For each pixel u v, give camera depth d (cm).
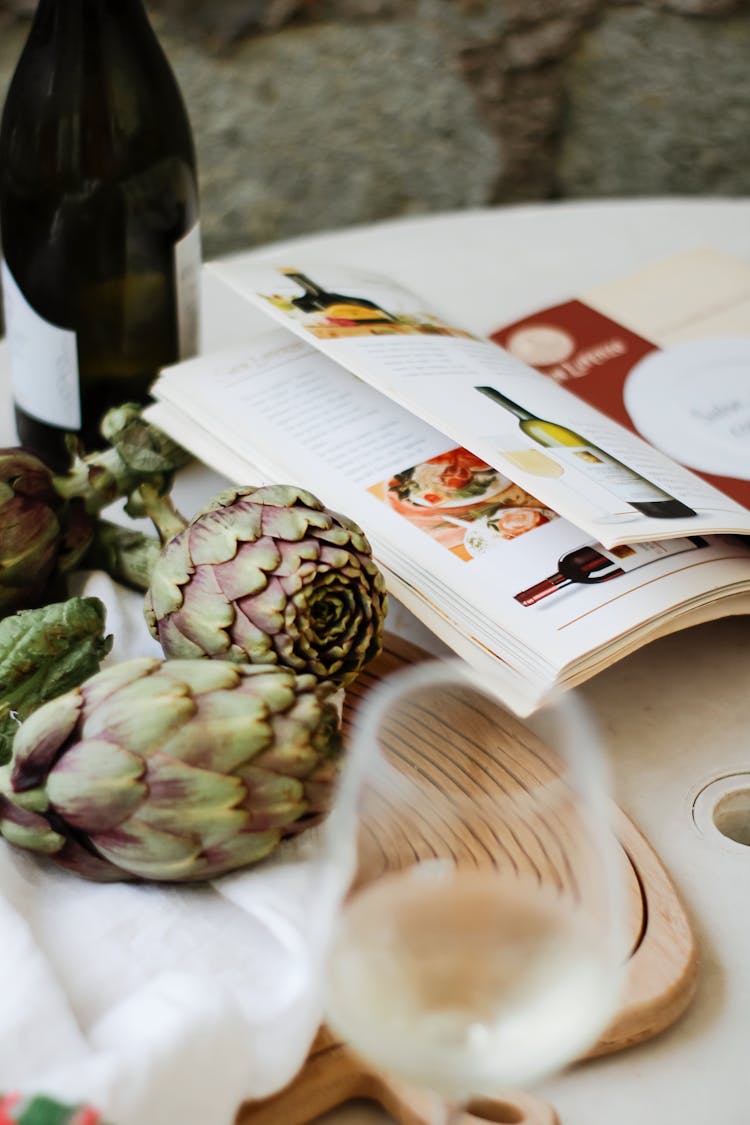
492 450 69
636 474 71
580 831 46
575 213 120
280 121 165
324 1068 51
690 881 62
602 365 90
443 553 69
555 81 164
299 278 84
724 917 60
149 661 55
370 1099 53
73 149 82
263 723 52
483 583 67
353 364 74
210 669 54
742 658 76
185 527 68
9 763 58
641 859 61
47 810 53
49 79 81
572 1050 41
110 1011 50
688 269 101
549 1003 42
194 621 60
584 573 68
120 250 84
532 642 64
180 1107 46
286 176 169
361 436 77
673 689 73
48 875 57
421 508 72
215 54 159
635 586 68
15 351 86
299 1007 50
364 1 158
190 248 87
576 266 112
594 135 167
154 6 155
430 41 161
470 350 81
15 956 50
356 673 62
